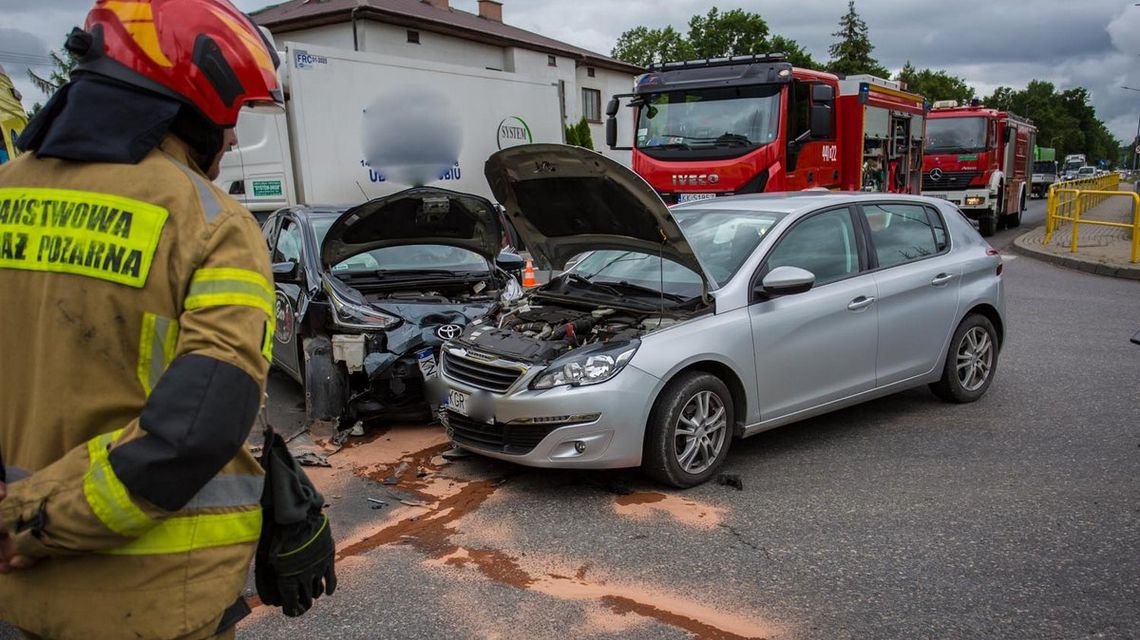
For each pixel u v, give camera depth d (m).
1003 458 5.08
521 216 5.54
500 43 28.16
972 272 6.15
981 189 20.77
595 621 3.29
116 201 1.58
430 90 13.32
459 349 5.06
